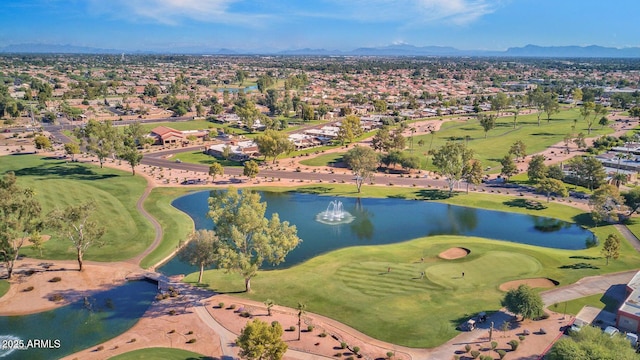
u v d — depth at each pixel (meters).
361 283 90.06
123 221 125.81
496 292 86.12
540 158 175.38
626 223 131.38
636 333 71.25
